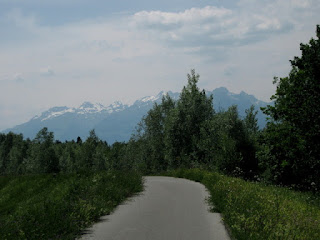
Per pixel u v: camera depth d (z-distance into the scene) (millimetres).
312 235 7379
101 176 16281
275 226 7324
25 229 7434
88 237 7523
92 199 11609
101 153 77250
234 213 8680
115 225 8734
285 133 20391
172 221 9117
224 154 28812
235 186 13898
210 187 16594
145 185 19656
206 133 39688
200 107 48250
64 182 18781
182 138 47094
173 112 49500
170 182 22406
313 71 18344
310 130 18062
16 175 27672
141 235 7590
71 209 9656
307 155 18781
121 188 14844
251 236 6871
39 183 23031
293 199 13812
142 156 56938
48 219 8250
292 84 20188
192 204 12164
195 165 35125
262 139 22422
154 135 56344
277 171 22344
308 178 19859
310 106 18172
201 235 7539
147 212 10609
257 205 9641
